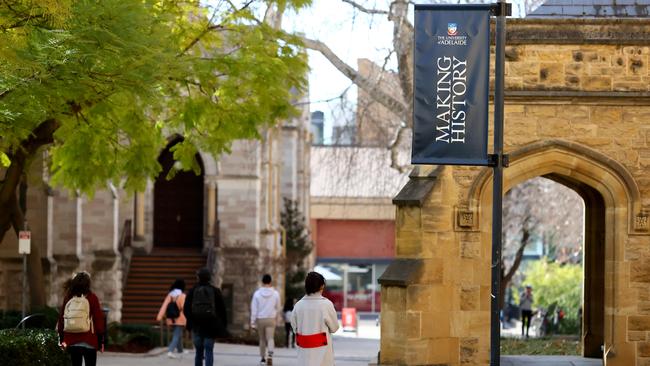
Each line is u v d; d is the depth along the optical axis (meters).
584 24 25.09
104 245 54.47
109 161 32.09
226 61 29.64
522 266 91.12
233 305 58.19
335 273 92.75
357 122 42.81
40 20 21.20
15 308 46.22
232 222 59.00
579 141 25.17
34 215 49.47
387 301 25.23
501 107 19.84
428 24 20.89
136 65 23.36
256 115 31.06
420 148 20.97
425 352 25.06
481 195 25.39
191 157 32.50
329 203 84.75
